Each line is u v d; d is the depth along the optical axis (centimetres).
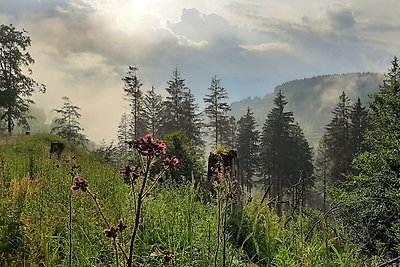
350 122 5791
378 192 1358
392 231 900
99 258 489
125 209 618
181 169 1264
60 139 3025
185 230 574
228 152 850
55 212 600
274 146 5866
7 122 4862
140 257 480
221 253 491
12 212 551
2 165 924
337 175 5091
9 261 459
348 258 473
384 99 2080
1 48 4628
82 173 956
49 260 447
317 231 575
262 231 655
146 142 245
